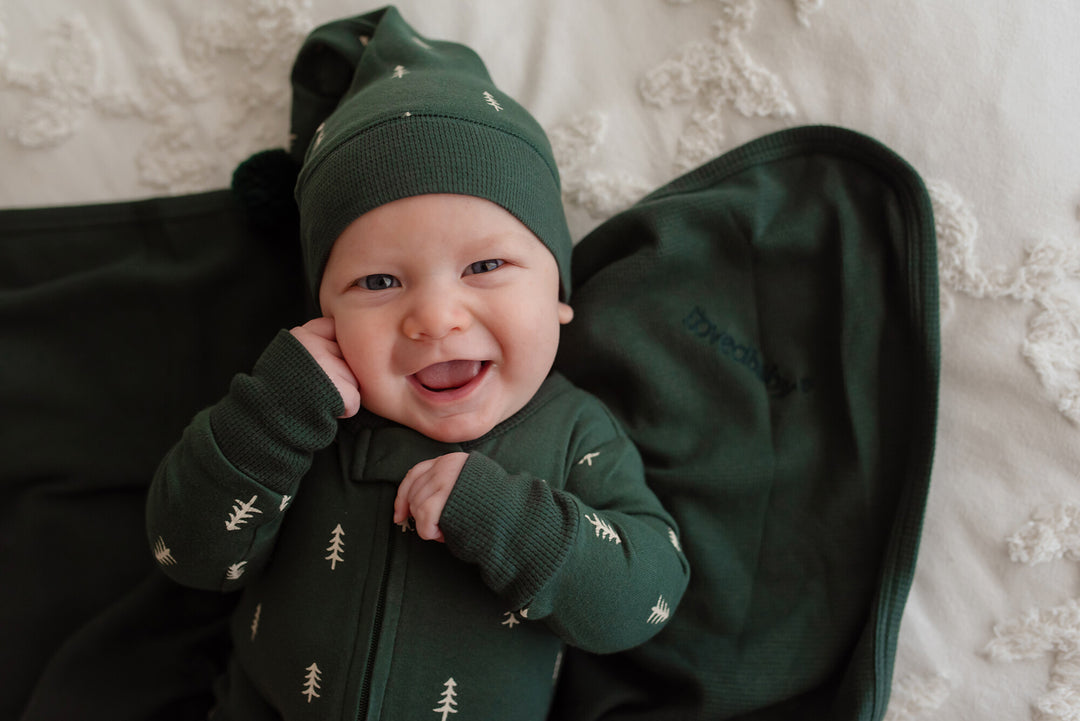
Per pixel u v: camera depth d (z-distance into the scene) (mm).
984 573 957
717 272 1029
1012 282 951
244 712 911
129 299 1107
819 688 976
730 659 976
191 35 1121
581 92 1089
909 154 980
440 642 812
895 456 976
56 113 1115
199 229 1112
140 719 1032
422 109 806
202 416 812
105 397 1111
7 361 1090
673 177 1073
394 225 783
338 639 808
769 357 1027
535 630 862
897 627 917
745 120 1043
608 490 873
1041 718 916
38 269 1106
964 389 978
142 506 1112
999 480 957
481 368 850
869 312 982
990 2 946
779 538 1002
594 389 1054
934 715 957
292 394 774
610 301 1023
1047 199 940
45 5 1110
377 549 825
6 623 1062
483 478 769
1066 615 918
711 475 998
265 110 1135
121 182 1141
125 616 1056
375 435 875
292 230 1105
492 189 801
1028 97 941
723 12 1034
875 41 978
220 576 850
